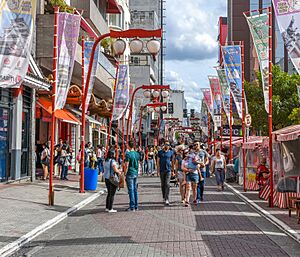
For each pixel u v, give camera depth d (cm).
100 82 3516
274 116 4131
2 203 1551
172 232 1128
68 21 1641
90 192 2042
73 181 2509
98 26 3588
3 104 2089
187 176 1644
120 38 1662
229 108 2891
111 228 1192
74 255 891
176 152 1756
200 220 1319
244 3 7931
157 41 1570
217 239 1044
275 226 1239
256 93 4347
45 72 2795
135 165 1537
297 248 959
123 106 2870
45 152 2486
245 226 1229
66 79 1645
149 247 956
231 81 2436
